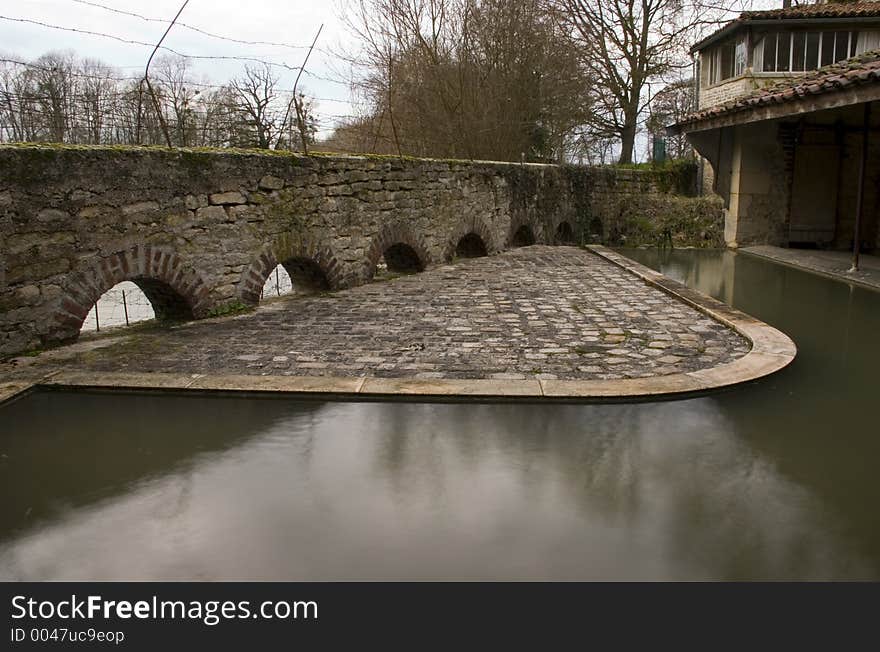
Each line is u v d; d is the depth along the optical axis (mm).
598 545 2859
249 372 4953
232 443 3885
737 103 11438
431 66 16125
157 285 6566
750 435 3945
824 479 3428
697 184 17875
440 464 3602
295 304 7637
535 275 9844
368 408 4383
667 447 3795
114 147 5910
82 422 4199
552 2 19797
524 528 2990
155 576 2707
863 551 2814
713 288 9281
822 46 15031
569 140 18875
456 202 11258
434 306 7438
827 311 7598
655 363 5133
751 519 3053
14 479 3477
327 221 8359
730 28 15367
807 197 13609
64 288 5633
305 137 9078
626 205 16703
